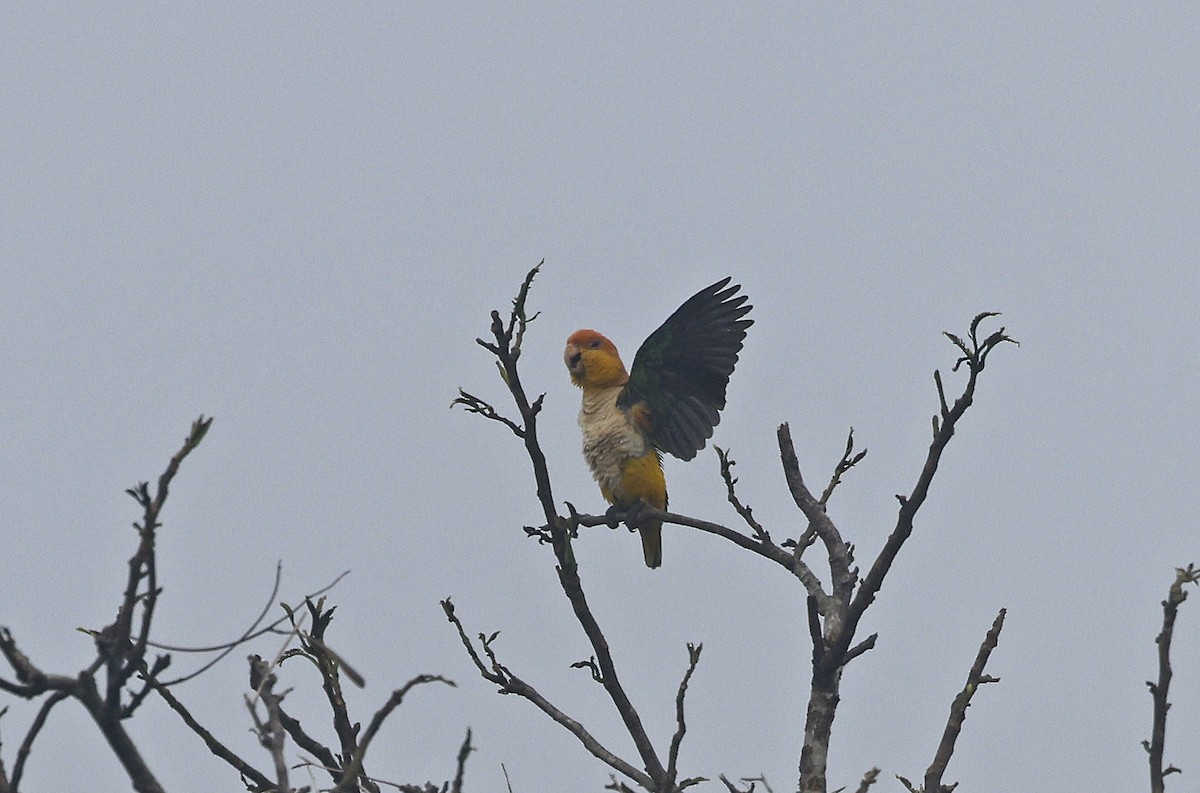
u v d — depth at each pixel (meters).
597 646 11.05
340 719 9.73
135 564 6.39
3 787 6.54
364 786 8.38
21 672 6.34
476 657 11.03
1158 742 8.58
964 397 10.30
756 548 12.63
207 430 6.46
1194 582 8.59
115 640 6.41
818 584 12.22
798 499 12.98
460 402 10.91
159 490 6.40
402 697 7.36
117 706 6.52
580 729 10.91
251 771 9.33
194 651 6.68
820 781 10.97
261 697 7.19
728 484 13.10
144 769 6.65
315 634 9.83
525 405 10.94
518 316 10.95
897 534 10.70
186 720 9.30
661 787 9.52
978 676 10.48
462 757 7.66
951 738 10.30
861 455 13.04
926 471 10.53
